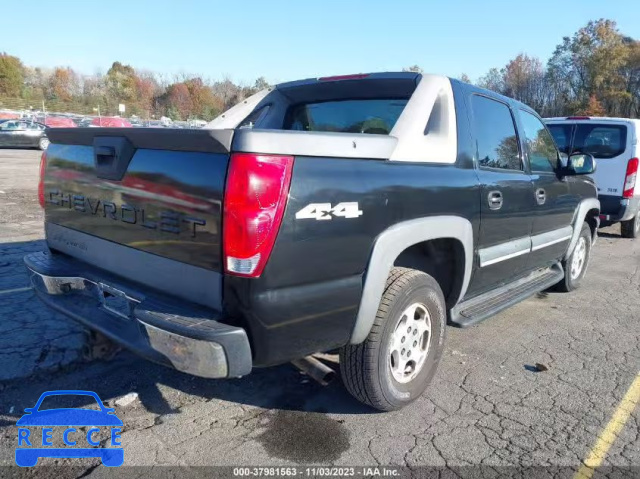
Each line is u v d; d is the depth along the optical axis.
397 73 3.75
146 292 2.68
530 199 4.25
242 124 4.73
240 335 2.32
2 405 3.15
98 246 3.02
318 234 2.46
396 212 2.83
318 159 2.48
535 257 4.63
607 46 54.69
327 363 3.45
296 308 2.45
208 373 2.32
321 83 4.18
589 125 9.36
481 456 2.81
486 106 3.92
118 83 79.25
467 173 3.45
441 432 3.03
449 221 3.21
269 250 2.30
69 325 4.28
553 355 4.19
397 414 3.21
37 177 15.27
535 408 3.34
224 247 2.30
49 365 3.59
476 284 3.80
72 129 3.04
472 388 3.58
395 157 2.94
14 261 6.14
